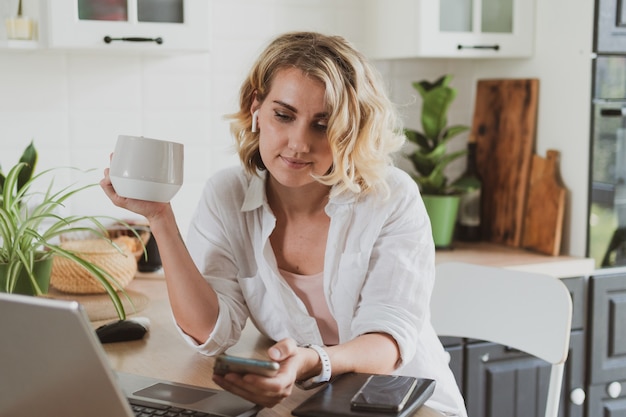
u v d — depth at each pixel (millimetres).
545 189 3068
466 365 2822
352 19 3195
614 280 3006
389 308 1657
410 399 1354
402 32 3023
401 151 3268
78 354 1063
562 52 3031
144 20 2549
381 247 1717
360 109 1621
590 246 2980
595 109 2932
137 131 2902
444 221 3098
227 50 3002
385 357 1562
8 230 1742
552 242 3025
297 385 1477
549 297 1994
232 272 1825
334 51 1608
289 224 1783
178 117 2957
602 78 2938
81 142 2824
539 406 2936
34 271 1792
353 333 1676
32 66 2730
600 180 2965
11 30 2482
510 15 3121
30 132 2752
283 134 1583
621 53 2969
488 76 3365
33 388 1129
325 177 1625
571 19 2988
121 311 1790
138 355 1703
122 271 2195
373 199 1713
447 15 3020
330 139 1572
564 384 2965
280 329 1805
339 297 1751
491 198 3316
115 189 1572
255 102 1696
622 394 3059
